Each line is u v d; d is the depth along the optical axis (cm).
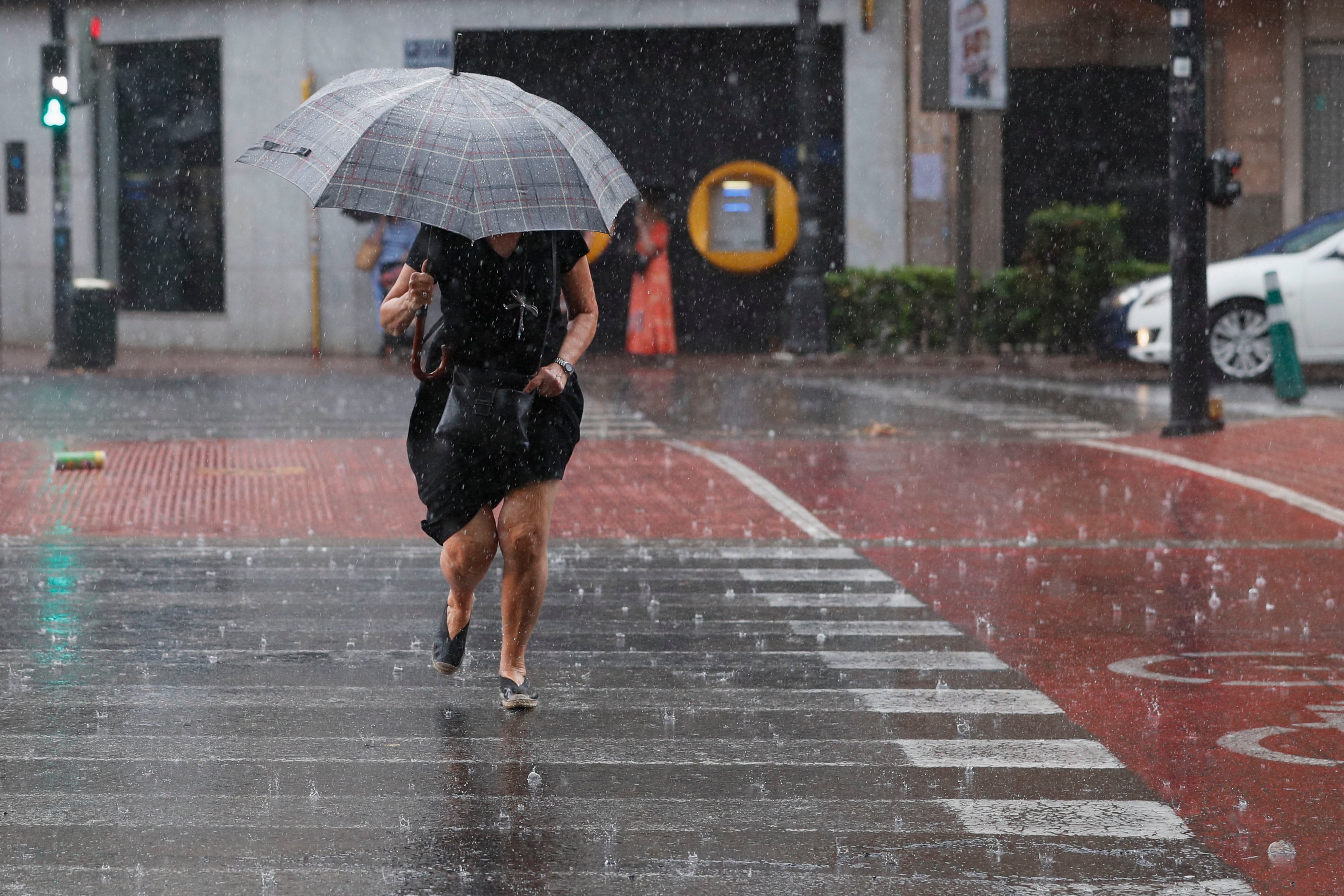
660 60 7988
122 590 2520
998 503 3431
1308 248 6141
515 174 1614
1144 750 1694
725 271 8075
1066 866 1353
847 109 7750
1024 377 6544
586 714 1830
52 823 1448
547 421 1770
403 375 6738
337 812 1482
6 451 4106
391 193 1589
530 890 1294
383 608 2400
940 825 1458
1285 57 8119
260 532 3086
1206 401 4462
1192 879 1324
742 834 1430
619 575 2689
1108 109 8281
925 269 7356
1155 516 3266
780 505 3394
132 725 1770
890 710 1853
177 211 8319
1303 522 3191
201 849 1382
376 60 7925
